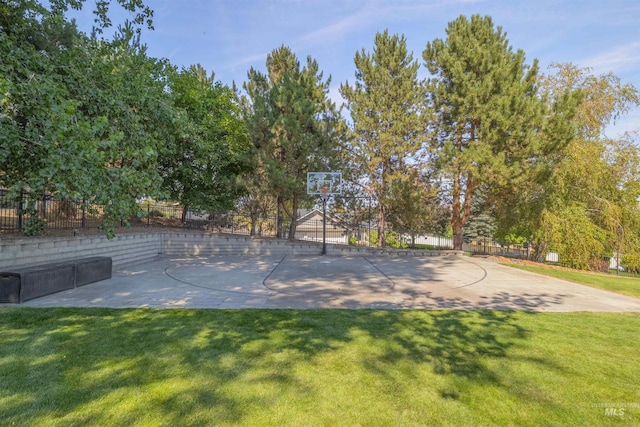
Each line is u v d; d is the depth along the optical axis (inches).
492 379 122.6
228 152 530.0
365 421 95.7
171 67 508.4
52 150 179.6
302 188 512.1
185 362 129.6
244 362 131.3
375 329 175.5
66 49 296.4
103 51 322.3
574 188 551.2
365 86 593.6
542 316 209.0
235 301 232.7
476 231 1086.4
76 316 185.3
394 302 240.1
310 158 528.4
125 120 282.7
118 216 210.5
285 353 141.1
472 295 271.3
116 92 292.5
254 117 503.2
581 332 177.9
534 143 454.9
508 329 180.4
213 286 283.6
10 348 138.6
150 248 466.3
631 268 562.3
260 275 343.3
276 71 629.3
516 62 502.6
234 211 608.1
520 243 732.7
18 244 257.1
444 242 858.8
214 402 102.7
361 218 666.8
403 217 596.4
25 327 165.0
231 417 95.6
